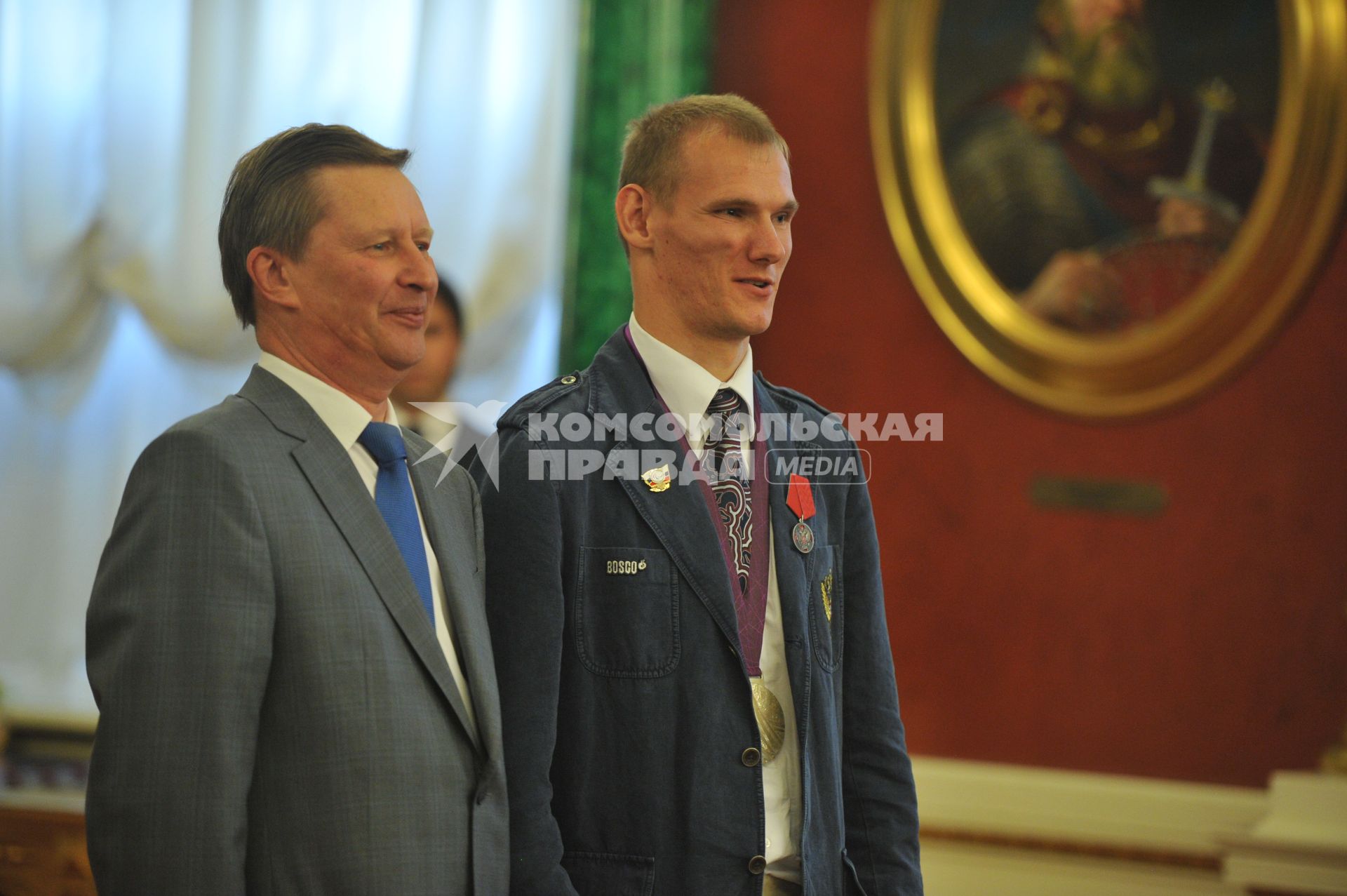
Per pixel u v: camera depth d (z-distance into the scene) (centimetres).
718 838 453
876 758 529
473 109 1273
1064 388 1216
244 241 438
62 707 1251
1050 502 1220
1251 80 1177
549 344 1289
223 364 1279
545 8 1295
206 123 1275
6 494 1295
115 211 1289
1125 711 1191
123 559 387
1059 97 1224
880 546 1253
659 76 1240
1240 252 1174
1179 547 1188
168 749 368
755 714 472
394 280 435
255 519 398
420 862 400
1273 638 1161
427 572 445
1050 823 1184
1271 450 1170
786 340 1284
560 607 461
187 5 1307
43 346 1286
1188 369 1188
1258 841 1085
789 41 1288
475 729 434
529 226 1280
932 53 1253
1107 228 1214
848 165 1276
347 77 1303
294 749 396
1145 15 1205
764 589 496
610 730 461
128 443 1302
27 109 1301
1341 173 1152
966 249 1245
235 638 383
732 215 484
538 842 435
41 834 962
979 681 1227
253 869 390
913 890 514
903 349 1260
